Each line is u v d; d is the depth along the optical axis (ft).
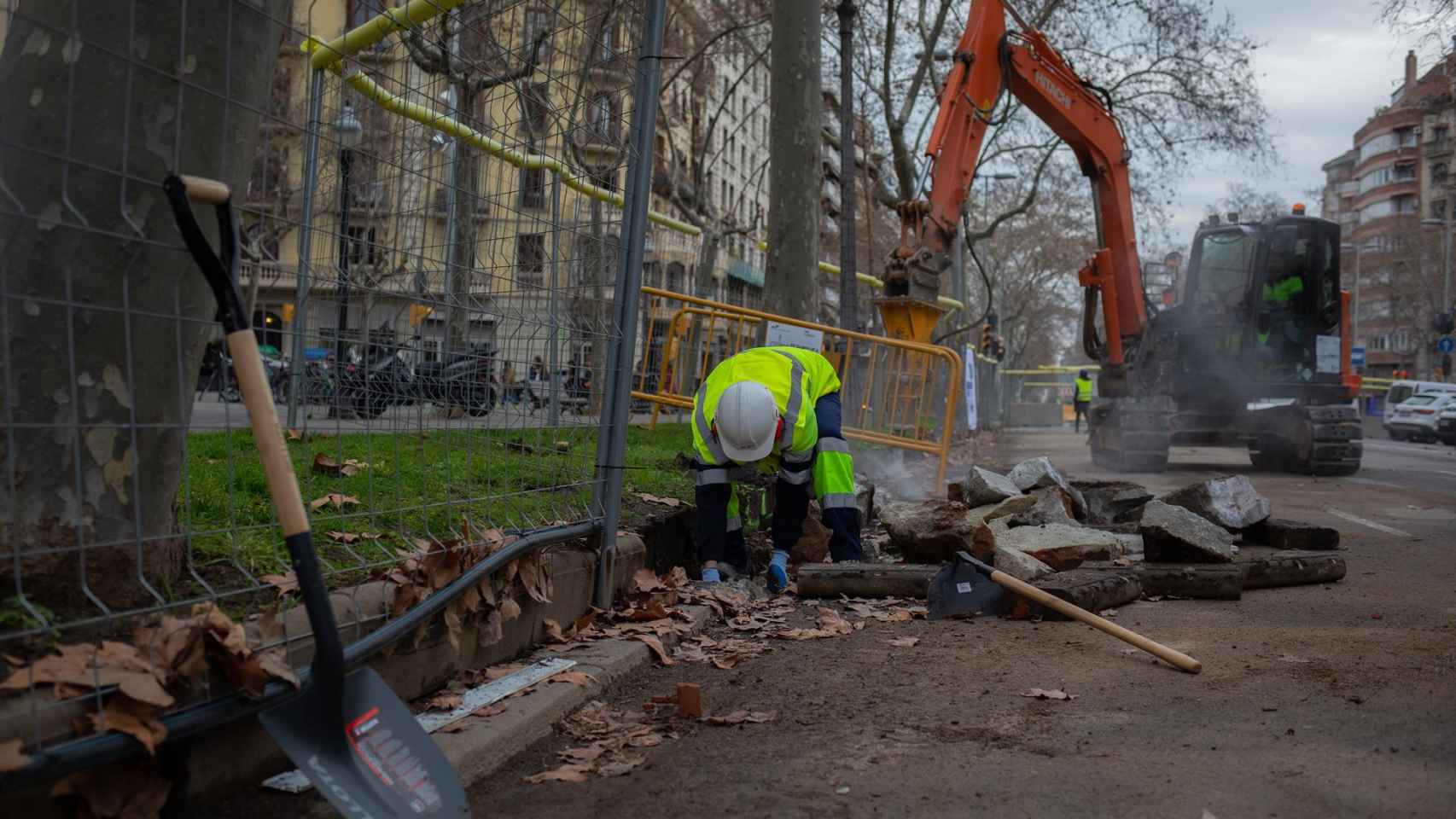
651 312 31.99
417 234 14.11
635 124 15.99
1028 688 12.57
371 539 12.42
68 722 6.98
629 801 9.25
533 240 14.96
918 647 14.98
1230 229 51.78
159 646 7.72
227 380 9.69
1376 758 9.72
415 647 10.94
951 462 44.96
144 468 9.10
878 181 88.02
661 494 21.54
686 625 15.84
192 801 8.13
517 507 14.44
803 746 10.60
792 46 37.29
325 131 12.91
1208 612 17.16
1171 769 9.56
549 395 15.05
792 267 37.73
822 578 18.45
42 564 8.47
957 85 41.14
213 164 9.20
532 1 14.10
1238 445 53.36
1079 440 98.84
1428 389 116.26
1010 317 162.61
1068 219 150.71
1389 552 23.82
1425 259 174.19
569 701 11.93
